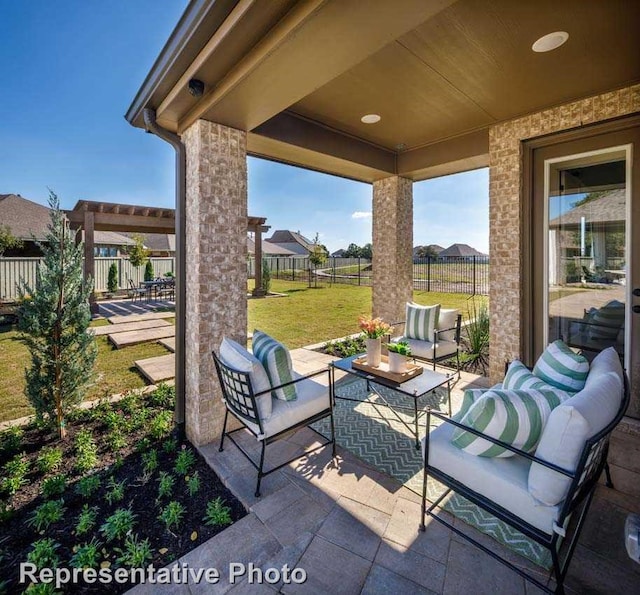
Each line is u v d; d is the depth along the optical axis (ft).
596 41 7.92
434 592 5.10
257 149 12.71
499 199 12.60
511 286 12.34
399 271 17.56
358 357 11.51
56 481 7.35
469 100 10.81
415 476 7.89
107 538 6.17
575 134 10.96
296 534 6.22
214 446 9.20
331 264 69.62
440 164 15.06
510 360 12.42
